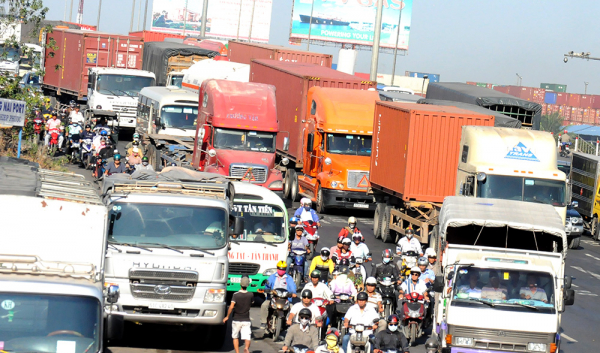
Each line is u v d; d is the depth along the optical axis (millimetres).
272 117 104812
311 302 51844
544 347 51906
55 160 127500
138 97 145250
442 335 53281
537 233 61531
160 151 120750
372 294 55594
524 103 128125
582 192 141750
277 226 67688
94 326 33875
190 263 51188
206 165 104625
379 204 108000
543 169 87438
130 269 50469
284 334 59469
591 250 122500
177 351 52938
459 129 99812
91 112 154000
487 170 86250
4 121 87188
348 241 69500
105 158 113625
